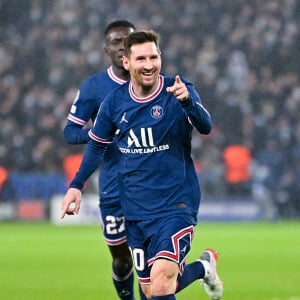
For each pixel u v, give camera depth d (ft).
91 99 67.36
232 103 207.31
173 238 53.47
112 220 67.10
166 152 54.49
